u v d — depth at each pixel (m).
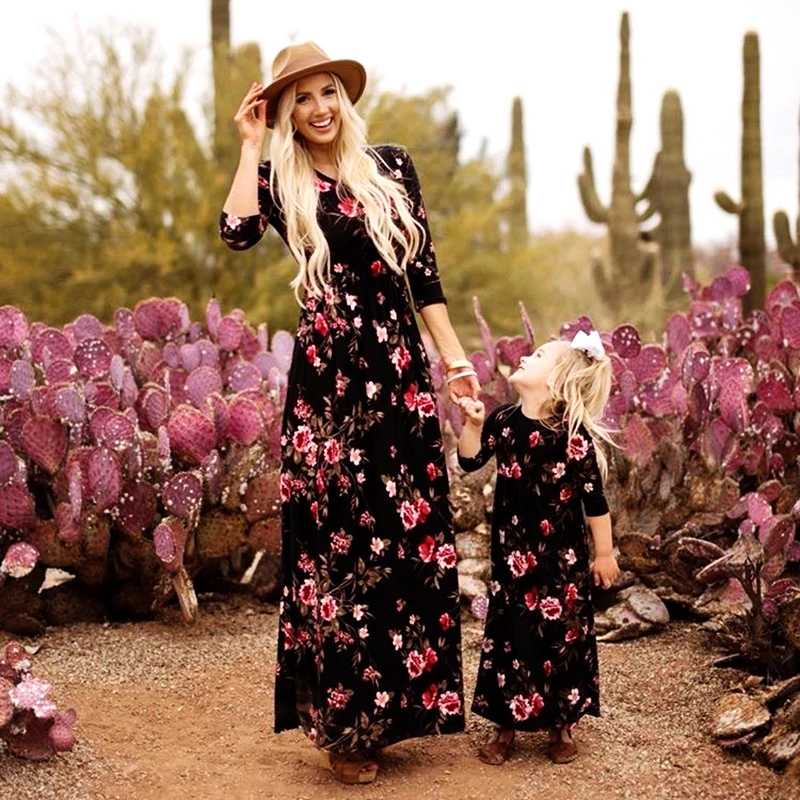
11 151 13.19
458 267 14.97
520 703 3.43
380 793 3.26
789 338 5.45
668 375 4.91
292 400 3.41
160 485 4.75
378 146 3.56
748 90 11.66
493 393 5.45
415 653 3.36
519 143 18.86
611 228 16.31
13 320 5.13
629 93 16.22
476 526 5.16
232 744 3.62
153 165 13.03
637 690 3.99
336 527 3.32
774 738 3.42
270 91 3.40
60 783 3.28
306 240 3.38
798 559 4.32
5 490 4.49
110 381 5.20
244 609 5.03
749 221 11.68
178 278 13.24
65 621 4.77
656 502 4.80
